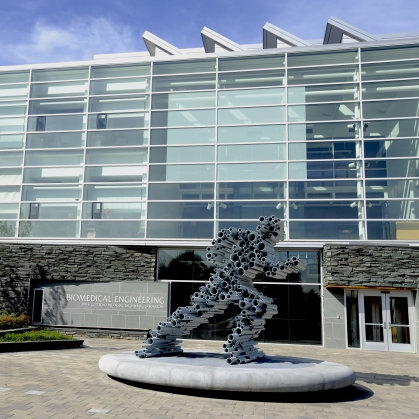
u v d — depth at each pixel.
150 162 21.95
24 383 9.39
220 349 16.42
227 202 21.06
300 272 20.00
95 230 21.59
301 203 20.55
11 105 23.61
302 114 21.50
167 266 20.88
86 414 7.23
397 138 20.59
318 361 10.90
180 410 7.81
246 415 7.69
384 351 18.56
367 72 21.44
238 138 21.69
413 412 8.39
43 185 22.42
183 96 22.56
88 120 22.84
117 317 20.23
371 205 20.12
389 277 18.59
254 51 22.38
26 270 21.19
